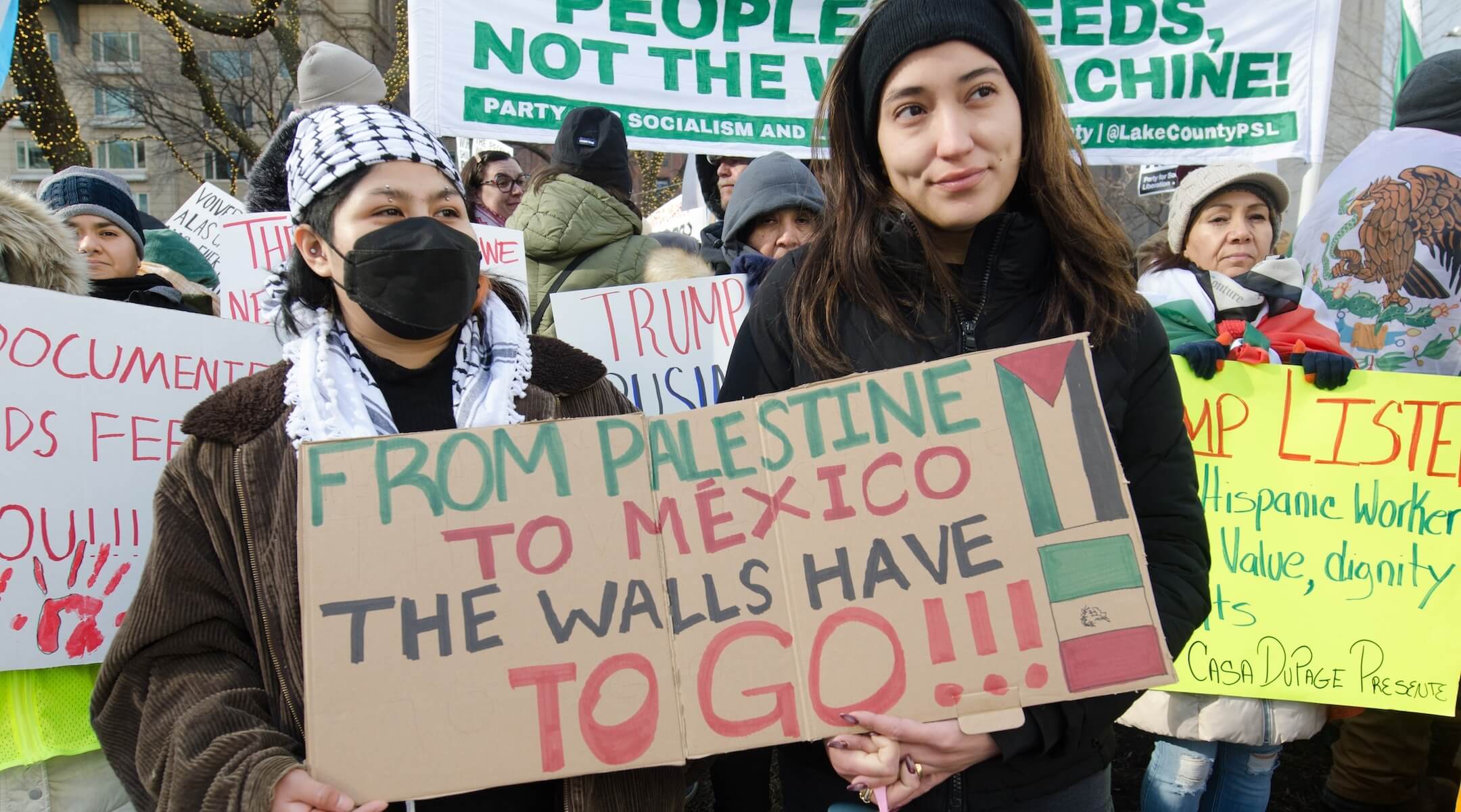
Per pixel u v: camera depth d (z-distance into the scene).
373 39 24.36
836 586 1.37
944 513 1.38
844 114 1.57
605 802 1.40
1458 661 2.30
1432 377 2.34
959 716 1.32
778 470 1.41
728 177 4.42
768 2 3.97
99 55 26.08
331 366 1.46
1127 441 1.53
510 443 1.38
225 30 11.76
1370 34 8.05
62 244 2.06
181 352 2.04
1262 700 2.33
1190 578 1.48
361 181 1.43
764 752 2.67
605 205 3.17
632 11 3.92
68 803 1.91
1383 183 2.98
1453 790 3.07
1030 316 1.54
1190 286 2.81
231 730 1.30
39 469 1.85
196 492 1.39
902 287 1.54
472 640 1.30
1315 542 2.38
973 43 1.41
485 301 1.63
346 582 1.29
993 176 1.43
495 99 3.84
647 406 2.70
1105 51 4.34
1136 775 3.31
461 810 1.43
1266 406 2.42
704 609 1.36
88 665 1.92
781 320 1.63
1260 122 4.38
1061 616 1.35
